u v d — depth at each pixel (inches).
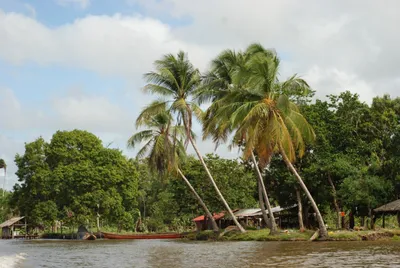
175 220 2827.3
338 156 1653.5
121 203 2407.7
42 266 721.6
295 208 2006.6
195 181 2049.7
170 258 831.1
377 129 1786.4
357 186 1547.7
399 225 1695.4
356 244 1089.4
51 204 2288.4
